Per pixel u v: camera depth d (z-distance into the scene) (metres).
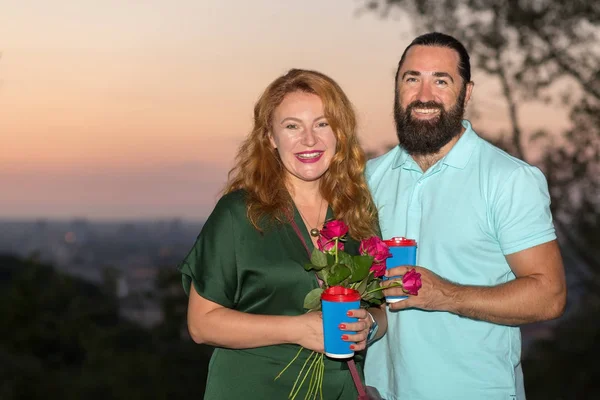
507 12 7.64
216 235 2.29
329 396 2.32
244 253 2.27
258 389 2.28
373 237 2.21
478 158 2.51
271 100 2.35
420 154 2.58
